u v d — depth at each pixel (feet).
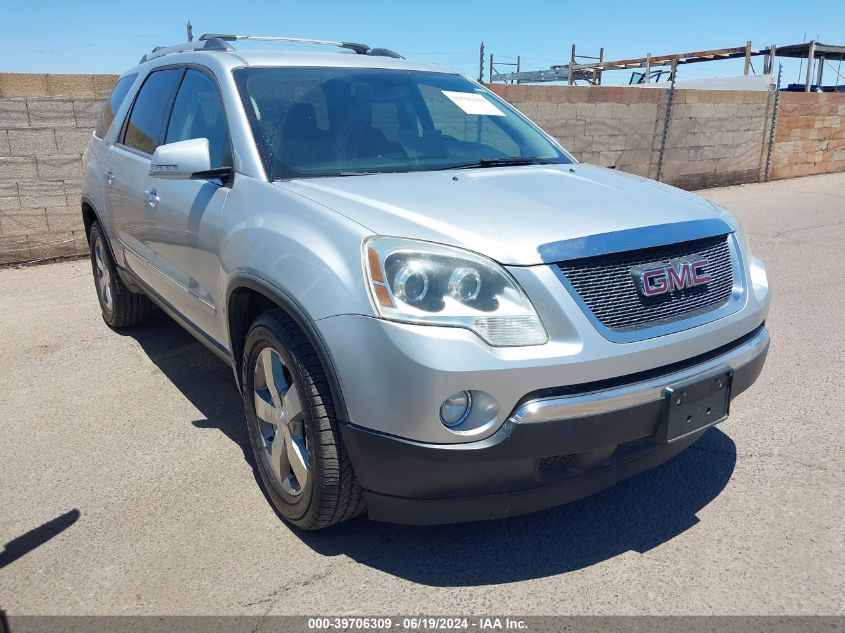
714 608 8.22
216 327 11.54
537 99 35.40
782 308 19.47
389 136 11.87
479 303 7.88
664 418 8.46
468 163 11.84
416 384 7.71
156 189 13.02
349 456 8.55
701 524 9.86
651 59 74.28
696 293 9.12
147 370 15.67
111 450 12.12
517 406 7.84
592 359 7.96
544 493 8.46
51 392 14.52
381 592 8.60
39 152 24.34
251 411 10.46
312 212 9.15
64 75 24.27
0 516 10.23
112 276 16.98
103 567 9.09
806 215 34.14
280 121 11.25
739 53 66.44
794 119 47.85
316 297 8.45
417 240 8.16
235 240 10.14
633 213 9.19
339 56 13.44
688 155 42.52
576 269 8.20
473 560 9.20
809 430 12.49
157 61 15.53
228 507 10.41
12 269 24.40
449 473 7.95
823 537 9.48
